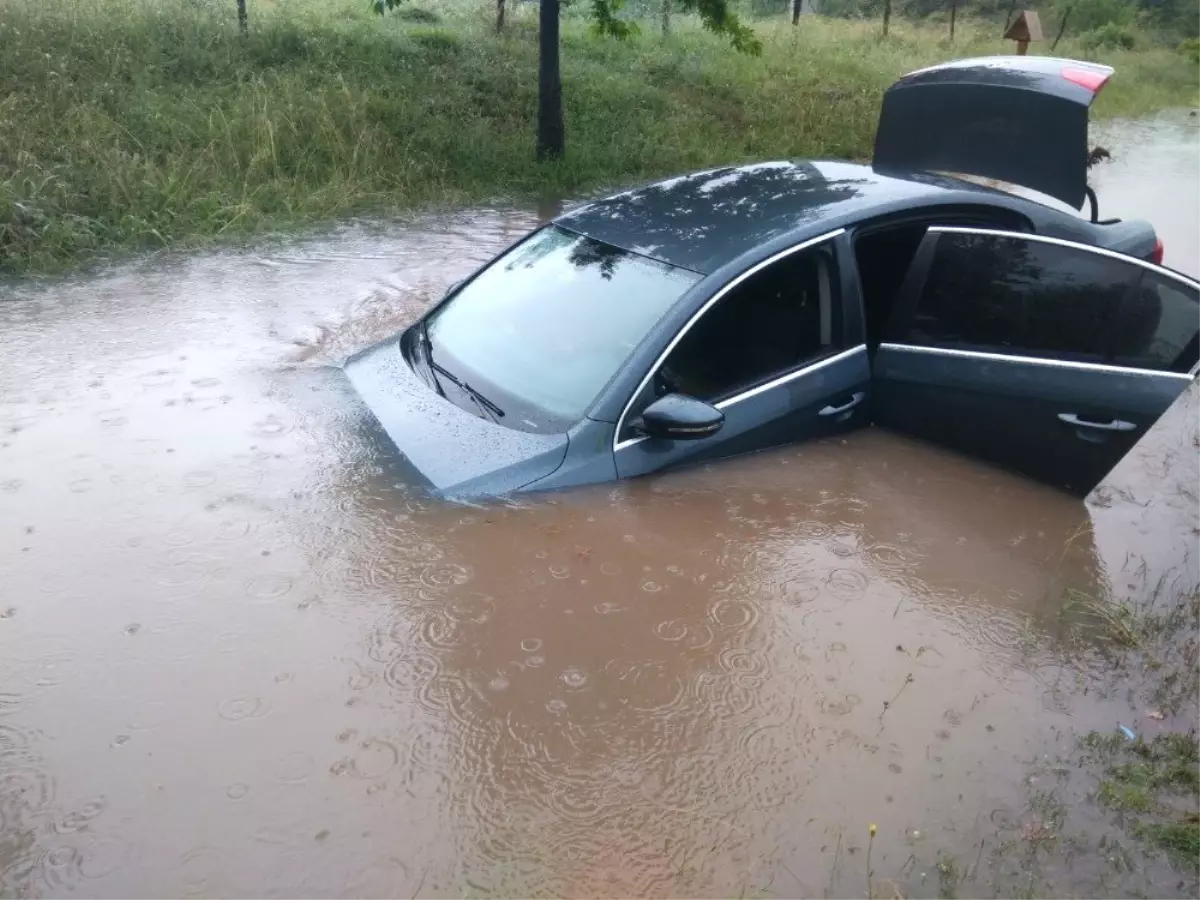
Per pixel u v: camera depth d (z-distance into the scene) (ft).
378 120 36.73
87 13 38.78
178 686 9.92
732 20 42.91
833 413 15.17
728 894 8.32
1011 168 19.99
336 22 45.75
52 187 27.71
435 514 12.37
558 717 9.84
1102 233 17.89
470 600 11.18
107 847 8.34
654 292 13.98
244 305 21.54
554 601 11.26
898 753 9.80
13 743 9.24
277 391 15.55
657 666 10.53
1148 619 12.00
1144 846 9.03
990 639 11.48
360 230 28.91
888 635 11.34
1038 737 10.16
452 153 36.27
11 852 8.26
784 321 14.52
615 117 43.73
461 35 48.32
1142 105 62.69
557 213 31.99
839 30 78.28
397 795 8.94
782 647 10.96
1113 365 13.92
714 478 13.83
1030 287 14.40
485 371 14.30
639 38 56.54
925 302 15.20
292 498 12.73
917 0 118.01
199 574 11.41
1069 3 108.17
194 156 31.65
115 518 12.39
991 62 20.57
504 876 8.33
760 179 16.83
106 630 10.59
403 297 22.48
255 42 40.14
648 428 12.81
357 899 8.06
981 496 14.38
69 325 19.86
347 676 10.12
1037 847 8.93
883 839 8.91
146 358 17.74
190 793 8.83
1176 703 10.81
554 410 13.43
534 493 12.74
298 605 11.00
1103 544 13.65
